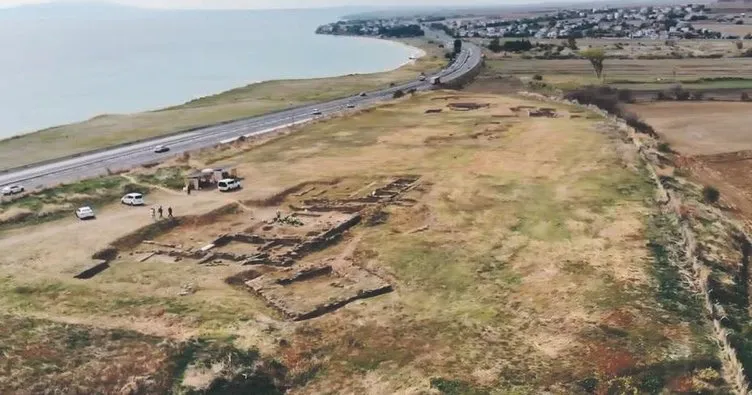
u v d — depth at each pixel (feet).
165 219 193.57
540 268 155.84
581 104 402.93
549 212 196.03
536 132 313.53
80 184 226.38
